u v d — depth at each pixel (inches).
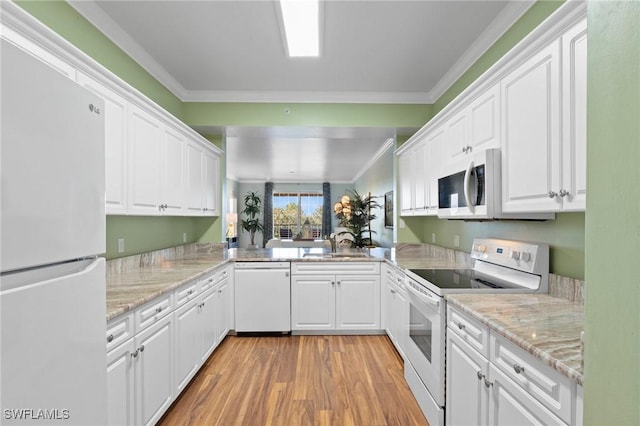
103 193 39.5
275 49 100.5
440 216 92.4
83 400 35.2
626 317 22.6
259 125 135.9
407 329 94.4
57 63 57.6
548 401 38.8
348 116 137.1
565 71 49.4
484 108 72.9
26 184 28.1
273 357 110.6
